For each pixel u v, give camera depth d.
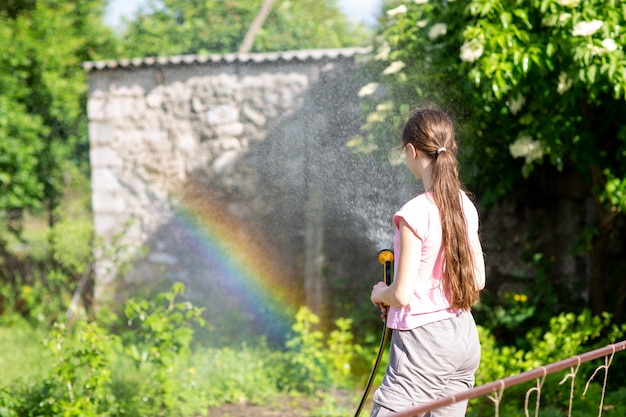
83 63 7.64
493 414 4.67
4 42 9.01
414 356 2.61
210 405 5.38
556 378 4.81
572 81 4.75
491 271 6.60
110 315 7.11
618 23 4.61
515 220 6.51
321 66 6.79
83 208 9.86
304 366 5.76
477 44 4.70
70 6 10.78
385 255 2.80
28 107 9.45
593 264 5.88
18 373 5.85
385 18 6.15
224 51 11.48
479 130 5.47
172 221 7.52
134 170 7.62
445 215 2.56
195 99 7.37
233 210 7.24
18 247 8.95
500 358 5.08
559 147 5.12
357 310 6.88
